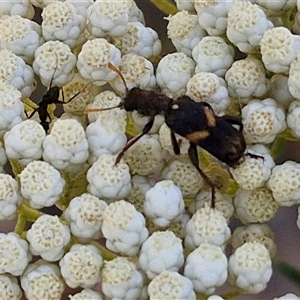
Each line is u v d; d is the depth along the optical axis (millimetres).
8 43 89
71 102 88
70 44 90
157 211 81
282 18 89
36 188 82
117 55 87
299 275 90
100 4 89
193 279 79
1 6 93
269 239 86
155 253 78
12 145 83
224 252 82
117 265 79
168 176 85
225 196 86
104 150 85
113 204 80
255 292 81
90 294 80
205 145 82
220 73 87
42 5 93
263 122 83
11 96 85
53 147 83
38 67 88
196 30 89
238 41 86
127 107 84
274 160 87
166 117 83
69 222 82
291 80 83
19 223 84
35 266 82
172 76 87
